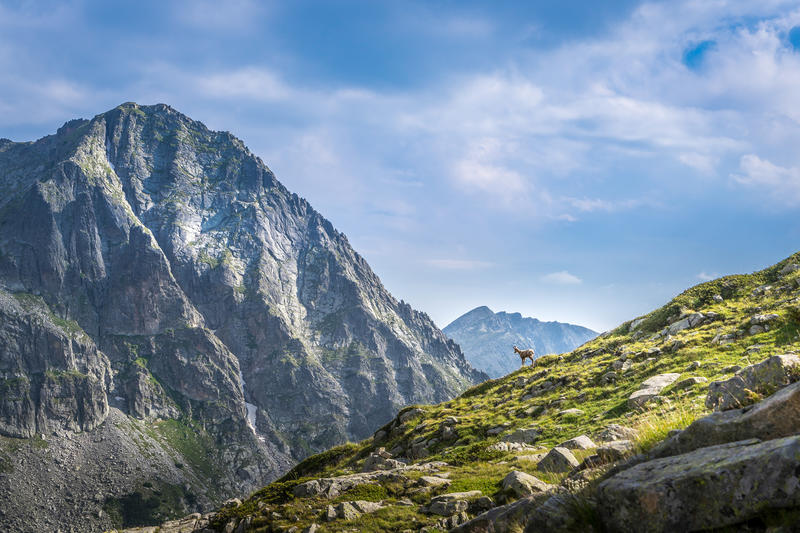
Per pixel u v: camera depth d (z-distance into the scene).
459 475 19.81
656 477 6.36
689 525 5.71
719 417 7.22
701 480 5.70
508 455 23.55
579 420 30.81
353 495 18.59
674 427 11.02
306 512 17.70
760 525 5.18
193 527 25.45
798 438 5.16
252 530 17.61
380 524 15.33
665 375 32.00
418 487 18.69
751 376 12.19
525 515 10.39
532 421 34.72
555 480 14.84
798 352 28.17
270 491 22.33
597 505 7.11
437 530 13.73
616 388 35.59
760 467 5.26
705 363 32.25
